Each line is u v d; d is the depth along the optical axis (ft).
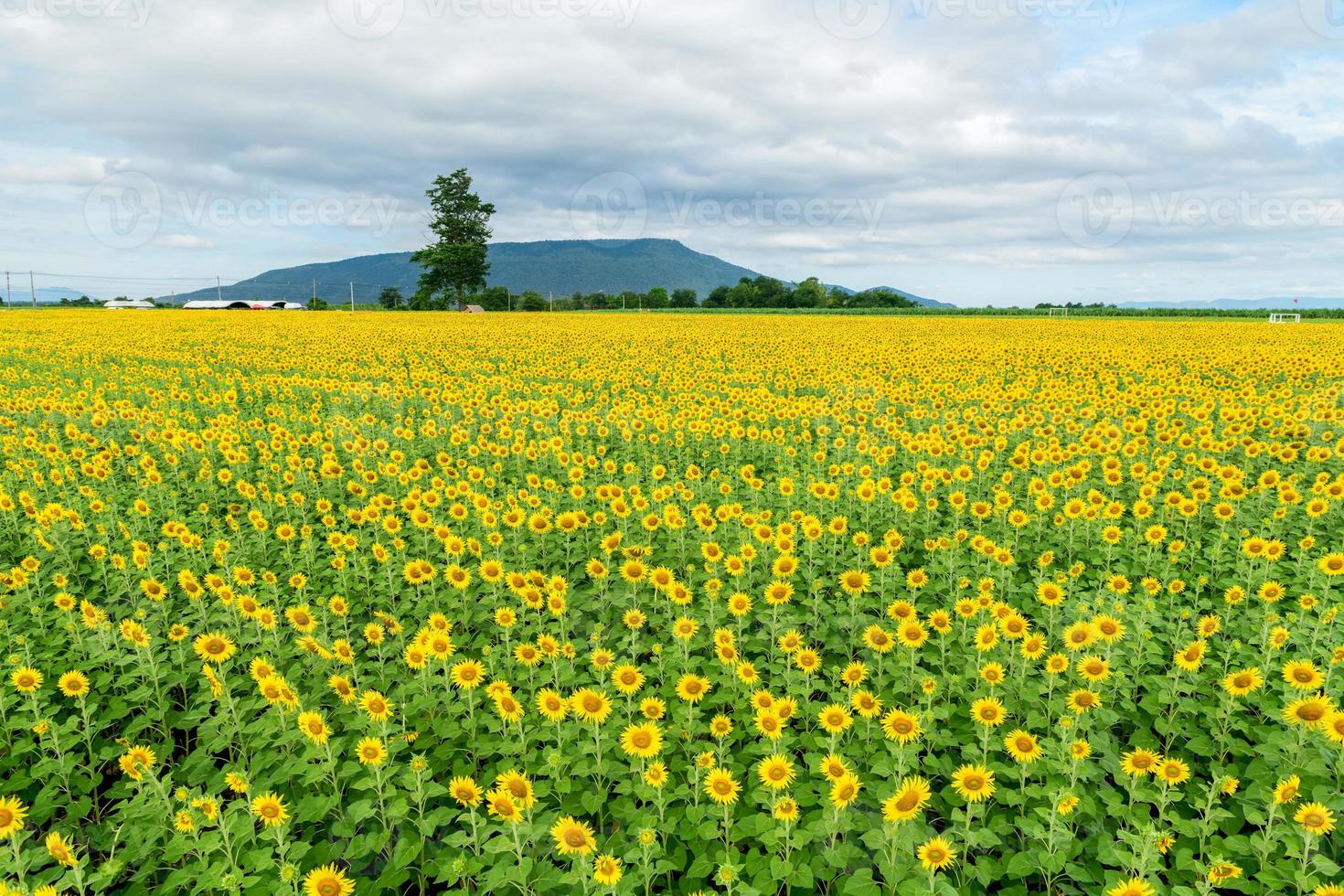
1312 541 28.68
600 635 25.62
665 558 32.83
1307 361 88.53
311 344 134.92
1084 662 20.12
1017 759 17.17
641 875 14.99
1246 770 18.45
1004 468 47.78
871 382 81.76
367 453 52.03
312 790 19.66
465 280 415.23
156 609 27.58
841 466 43.14
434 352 123.34
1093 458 46.91
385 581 29.71
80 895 14.58
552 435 56.08
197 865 15.67
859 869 15.64
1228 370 90.27
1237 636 25.34
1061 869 16.47
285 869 14.07
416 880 17.26
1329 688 19.88
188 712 21.68
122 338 139.85
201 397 75.92
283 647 24.47
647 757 17.88
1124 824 17.80
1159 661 22.54
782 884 16.65
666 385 85.35
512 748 19.45
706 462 52.16
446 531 33.32
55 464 44.45
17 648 25.48
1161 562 31.12
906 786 14.76
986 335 160.97
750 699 21.15
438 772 19.95
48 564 32.55
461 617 26.96
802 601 27.43
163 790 16.90
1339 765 17.40
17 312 236.43
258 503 40.04
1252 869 16.49
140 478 43.45
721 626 26.94
